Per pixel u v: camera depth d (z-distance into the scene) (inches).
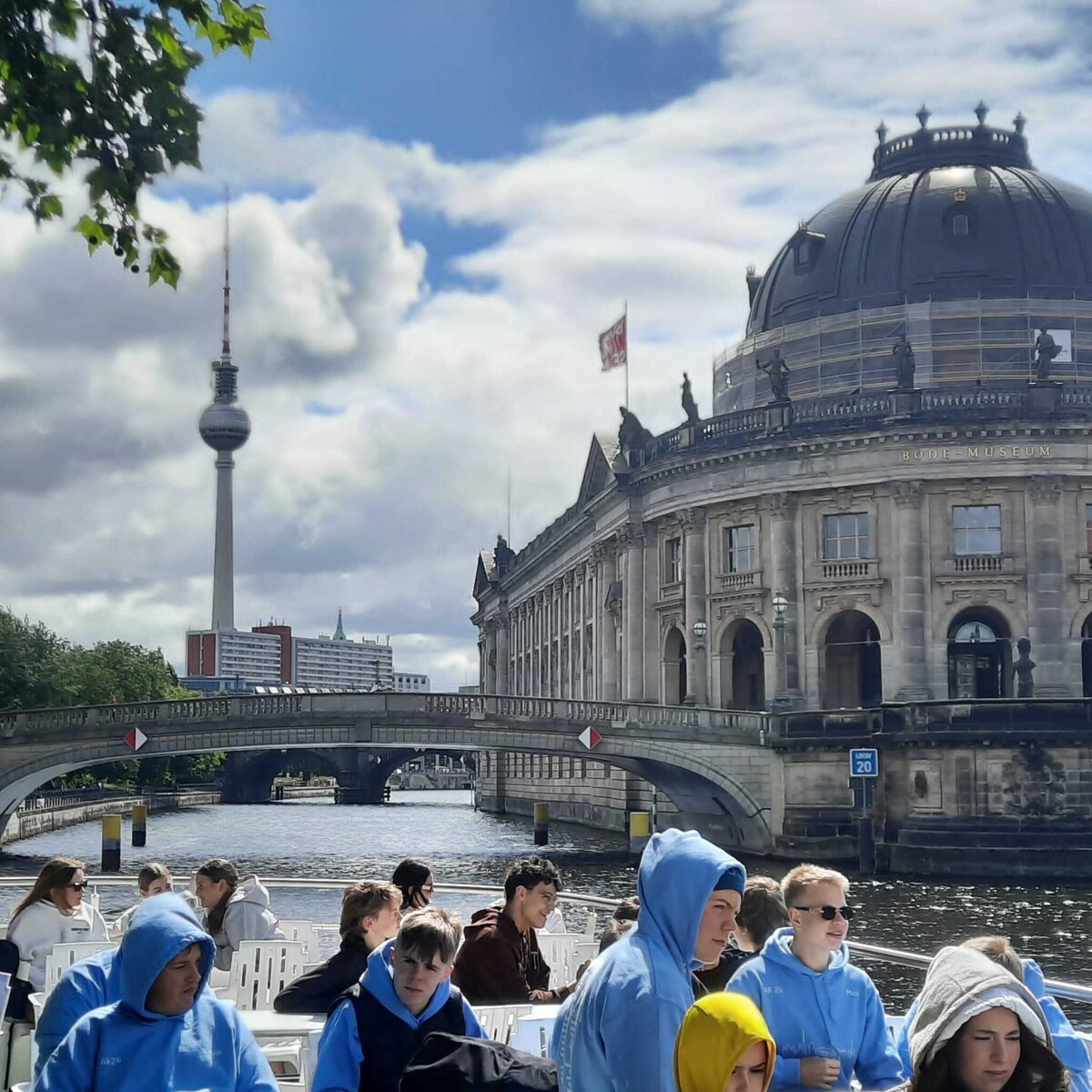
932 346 3656.5
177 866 2640.3
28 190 519.8
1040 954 1582.2
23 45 489.7
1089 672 3383.4
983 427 3169.3
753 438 3388.3
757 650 3686.0
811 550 3348.9
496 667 6481.3
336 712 2955.2
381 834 3939.5
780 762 2883.9
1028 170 3981.3
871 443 3240.7
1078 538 3189.0
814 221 4008.4
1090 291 3718.0
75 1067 340.8
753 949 483.5
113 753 2950.3
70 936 611.5
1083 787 2442.2
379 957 388.5
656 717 2987.2
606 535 4101.9
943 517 3235.7
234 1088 354.0
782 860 2834.6
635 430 3885.3
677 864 297.4
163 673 6373.0
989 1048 274.2
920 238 3774.6
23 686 4643.2
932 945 1640.0
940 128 4018.2
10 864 2819.9
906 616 3203.7
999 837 2436.0
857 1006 408.5
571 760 4697.3
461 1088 318.3
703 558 3567.9
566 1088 297.1
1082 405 3211.1
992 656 3302.2
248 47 499.5
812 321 3806.6
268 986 612.7
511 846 3346.5
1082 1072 438.9
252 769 7819.9
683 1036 259.1
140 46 494.6
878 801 2640.3
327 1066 377.1
